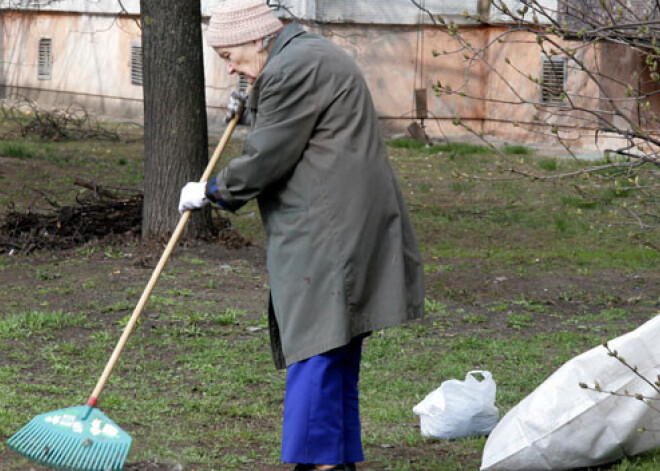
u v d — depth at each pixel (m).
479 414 9.60
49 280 16.42
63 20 53.91
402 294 7.43
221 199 7.41
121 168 31.95
